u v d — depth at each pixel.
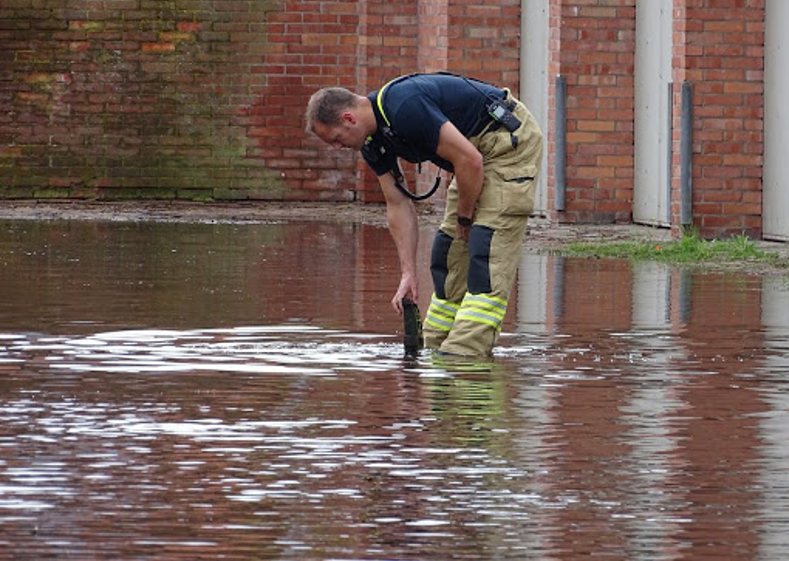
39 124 47.53
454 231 21.19
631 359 20.30
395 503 13.38
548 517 13.01
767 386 18.45
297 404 17.23
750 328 23.03
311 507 13.23
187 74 47.78
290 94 47.91
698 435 15.85
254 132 47.94
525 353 20.77
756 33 35.94
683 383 18.62
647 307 25.28
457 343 20.62
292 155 48.03
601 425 16.28
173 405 17.14
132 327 22.58
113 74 47.62
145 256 32.41
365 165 47.41
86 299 25.50
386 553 12.08
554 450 15.20
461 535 12.52
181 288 27.12
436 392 17.95
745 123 36.12
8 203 46.38
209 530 12.60
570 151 39.94
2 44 47.25
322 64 47.97
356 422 16.34
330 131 20.25
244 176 48.00
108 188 47.78
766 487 13.93
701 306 25.42
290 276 29.19
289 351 20.72
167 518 12.90
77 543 12.23
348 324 23.17
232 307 24.83
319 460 14.76
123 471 14.30
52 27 47.38
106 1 47.50
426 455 14.98
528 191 20.61
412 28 46.75
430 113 20.05
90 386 18.14
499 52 43.09
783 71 35.28
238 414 16.72
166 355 20.28
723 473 14.38
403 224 21.20
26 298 25.50
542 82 42.19
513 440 15.59
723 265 31.61
